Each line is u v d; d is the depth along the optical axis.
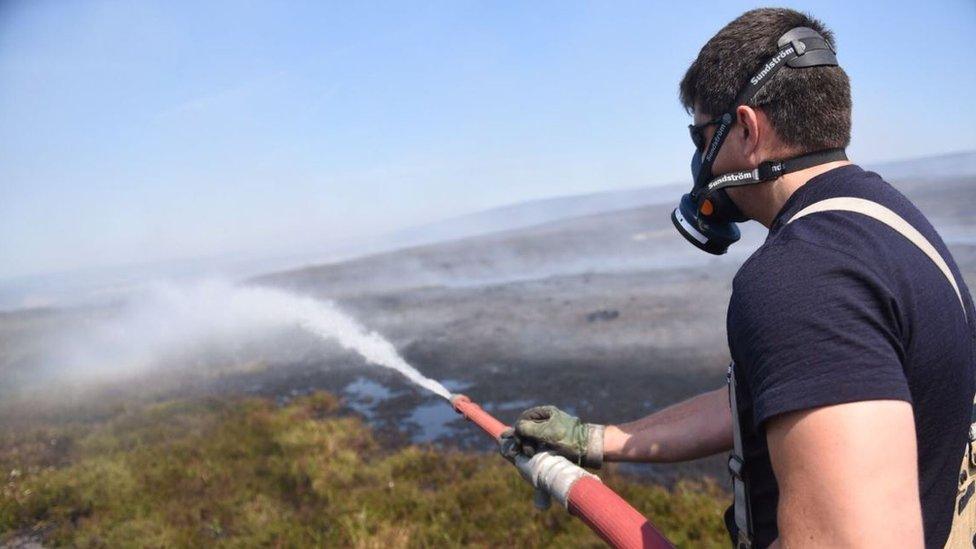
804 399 0.86
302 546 5.50
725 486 5.82
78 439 9.69
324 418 9.52
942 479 1.04
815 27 1.25
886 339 0.91
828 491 0.83
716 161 1.32
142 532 6.01
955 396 1.01
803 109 1.16
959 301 1.04
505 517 5.55
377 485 6.59
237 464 7.63
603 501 1.41
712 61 1.29
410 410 9.36
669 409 1.83
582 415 8.29
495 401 9.26
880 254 0.96
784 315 0.92
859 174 1.14
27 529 6.61
